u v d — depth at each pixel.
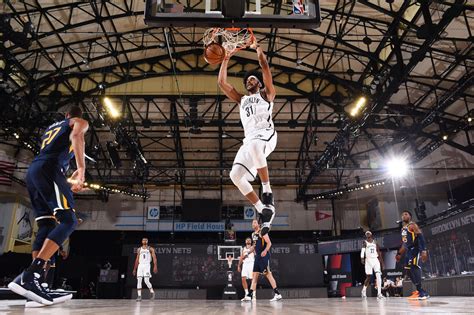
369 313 2.04
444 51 12.41
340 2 12.69
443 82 14.74
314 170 18.89
